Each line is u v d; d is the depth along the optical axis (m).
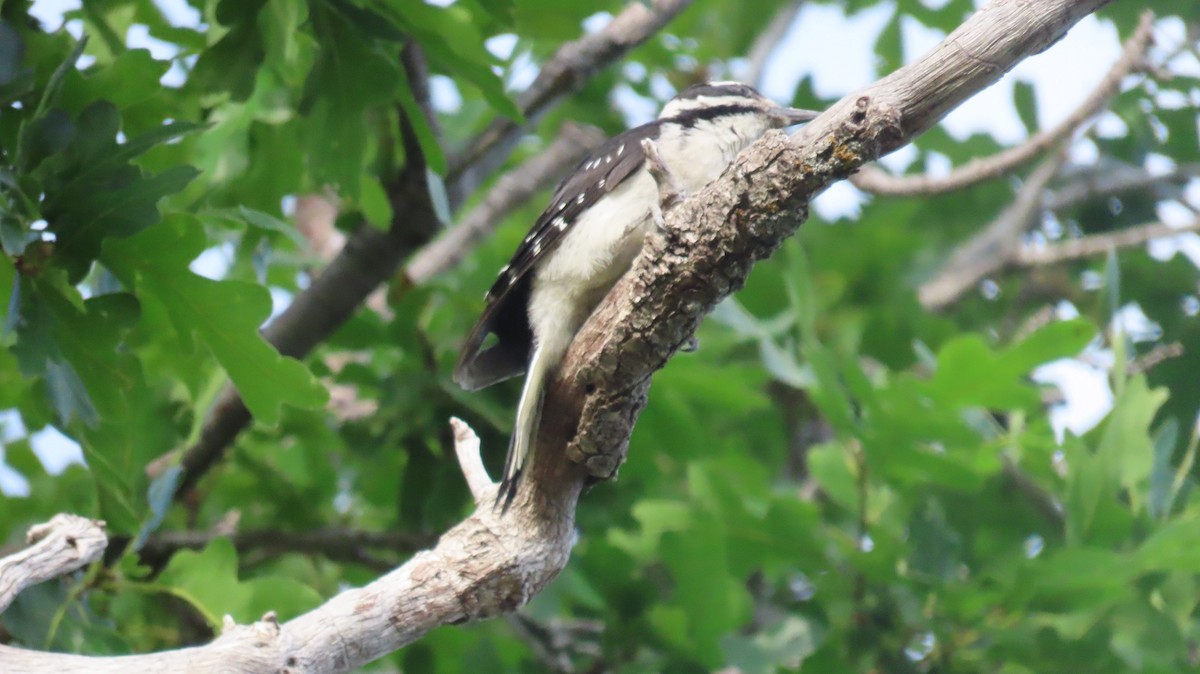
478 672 11.20
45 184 7.42
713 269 6.80
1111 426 10.83
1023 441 11.34
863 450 11.27
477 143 11.42
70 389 7.79
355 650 6.63
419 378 11.71
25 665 6.15
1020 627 10.48
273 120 10.95
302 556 12.87
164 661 6.23
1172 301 15.25
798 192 6.59
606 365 7.11
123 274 8.11
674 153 10.03
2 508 12.43
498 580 6.98
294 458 13.55
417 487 11.77
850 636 10.73
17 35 7.95
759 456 15.57
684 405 12.38
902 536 12.02
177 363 9.59
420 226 10.77
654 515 11.70
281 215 11.10
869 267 15.87
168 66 8.19
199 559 9.02
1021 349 10.38
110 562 9.72
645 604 11.80
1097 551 9.84
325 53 9.02
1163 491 11.02
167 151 10.38
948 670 10.59
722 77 16.52
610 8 10.86
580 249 9.38
